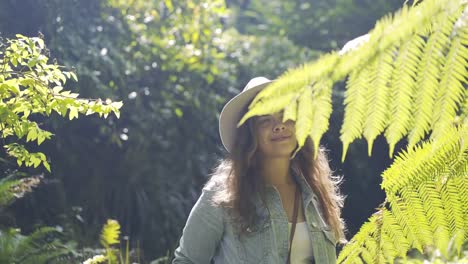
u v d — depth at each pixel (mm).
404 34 1006
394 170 1676
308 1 13750
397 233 1791
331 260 2943
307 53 10828
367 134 997
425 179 1653
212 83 8844
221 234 2875
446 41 1008
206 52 8750
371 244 1849
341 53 998
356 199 9156
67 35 7156
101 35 7848
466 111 1421
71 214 6496
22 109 3402
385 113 1001
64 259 4418
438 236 1730
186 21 8711
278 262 2824
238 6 15453
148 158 7703
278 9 14281
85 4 7758
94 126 7281
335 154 9039
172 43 8484
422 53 1008
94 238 6488
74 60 7152
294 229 2871
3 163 5742
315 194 2988
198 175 8172
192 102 8312
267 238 2826
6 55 3436
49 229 4172
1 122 3346
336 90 8641
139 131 7656
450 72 1011
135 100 7762
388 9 12922
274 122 2824
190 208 7871
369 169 9117
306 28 13398
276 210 2848
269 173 2904
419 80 1007
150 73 8266
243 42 10562
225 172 2902
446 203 1671
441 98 1011
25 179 4555
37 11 6852
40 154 3527
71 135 7062
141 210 7395
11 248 3750
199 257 2912
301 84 970
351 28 13156
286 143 2846
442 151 1573
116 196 7391
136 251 6617
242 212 2805
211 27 9172
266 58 10031
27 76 3383
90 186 7184
